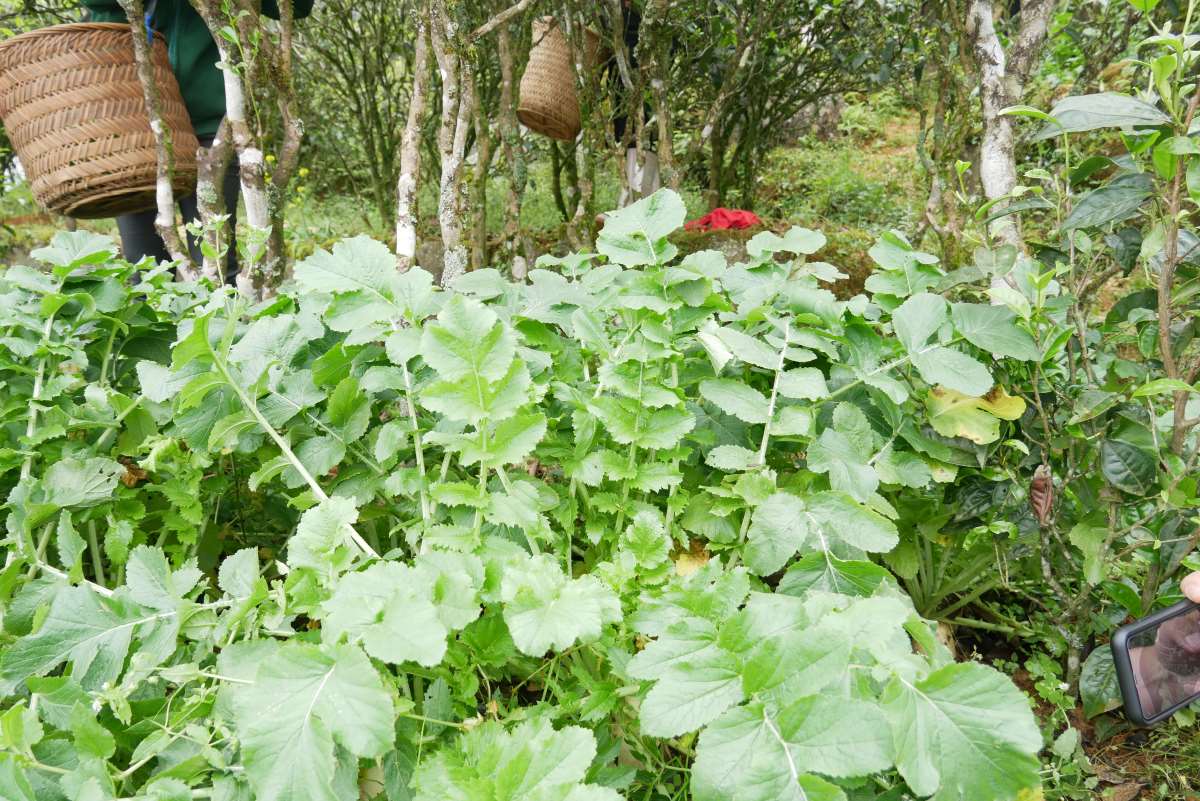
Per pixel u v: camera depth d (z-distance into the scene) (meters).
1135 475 1.25
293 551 0.98
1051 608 1.54
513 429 1.05
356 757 0.85
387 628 0.80
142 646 1.02
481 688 1.15
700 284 1.33
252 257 1.68
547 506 1.16
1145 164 1.23
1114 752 1.40
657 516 1.09
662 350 1.22
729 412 1.20
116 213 2.36
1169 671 1.14
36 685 0.92
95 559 1.35
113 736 0.89
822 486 1.25
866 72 4.24
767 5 3.54
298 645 0.82
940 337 1.30
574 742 0.76
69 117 2.06
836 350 1.38
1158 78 1.07
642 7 3.23
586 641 0.88
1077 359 1.52
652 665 0.82
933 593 1.63
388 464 1.28
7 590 1.14
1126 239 1.34
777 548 1.05
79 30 2.05
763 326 1.40
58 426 1.31
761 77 4.47
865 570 1.01
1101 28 2.83
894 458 1.28
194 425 1.27
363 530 1.52
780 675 0.74
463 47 1.95
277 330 1.33
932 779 0.71
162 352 1.62
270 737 0.75
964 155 3.86
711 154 4.98
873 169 6.04
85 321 1.47
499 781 0.72
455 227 2.06
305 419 1.33
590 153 3.09
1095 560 1.32
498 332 1.03
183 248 2.17
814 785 0.67
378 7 4.97
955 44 2.77
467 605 0.87
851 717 0.69
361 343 1.25
